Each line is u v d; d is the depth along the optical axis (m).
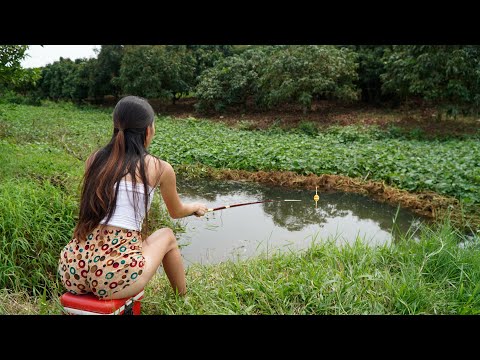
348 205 6.61
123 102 2.55
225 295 3.19
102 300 2.47
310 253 4.05
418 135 11.98
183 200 6.97
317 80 14.86
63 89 25.36
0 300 3.22
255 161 8.52
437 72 12.60
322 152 8.84
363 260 3.61
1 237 3.78
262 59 17.70
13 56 8.85
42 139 9.87
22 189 4.46
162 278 3.57
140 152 2.54
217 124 15.58
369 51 18.25
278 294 3.14
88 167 2.57
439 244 3.81
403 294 3.09
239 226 5.70
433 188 6.67
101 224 2.49
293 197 7.05
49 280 3.71
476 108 13.30
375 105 18.56
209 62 21.95
